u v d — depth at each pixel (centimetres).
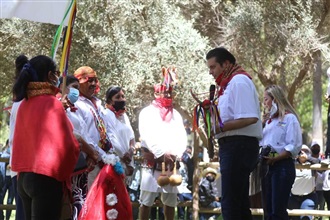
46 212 657
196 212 1195
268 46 1902
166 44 1588
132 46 1619
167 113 1048
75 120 809
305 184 1248
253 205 1143
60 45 1678
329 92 1020
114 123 950
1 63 1791
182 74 1562
